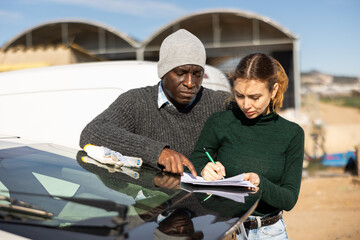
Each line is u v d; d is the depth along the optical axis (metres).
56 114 3.11
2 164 1.71
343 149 12.30
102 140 2.04
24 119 3.19
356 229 5.33
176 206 1.43
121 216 1.24
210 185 1.72
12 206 1.38
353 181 8.28
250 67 1.83
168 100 2.24
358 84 44.31
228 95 2.41
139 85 2.98
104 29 19.78
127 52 21.47
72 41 20.39
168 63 2.08
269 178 1.98
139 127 2.27
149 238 1.15
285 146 1.99
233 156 2.02
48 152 1.97
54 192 1.52
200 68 2.11
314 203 6.82
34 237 1.21
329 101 40.00
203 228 1.26
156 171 1.89
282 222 2.04
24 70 3.43
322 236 5.12
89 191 1.56
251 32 20.38
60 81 3.16
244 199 1.56
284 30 18.23
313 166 9.84
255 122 2.02
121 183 1.66
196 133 2.27
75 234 1.20
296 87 18.52
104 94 3.03
